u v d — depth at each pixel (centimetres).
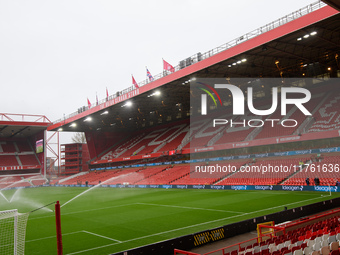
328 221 1314
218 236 1407
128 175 6219
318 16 2406
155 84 4144
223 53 3241
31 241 1599
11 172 8144
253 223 1548
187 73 3691
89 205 3133
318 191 2972
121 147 7488
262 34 2858
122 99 4731
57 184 7750
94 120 6656
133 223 1961
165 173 5484
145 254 1146
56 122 7375
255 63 3709
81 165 8375
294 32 2619
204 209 2356
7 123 7181
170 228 1745
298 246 877
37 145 8581
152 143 6569
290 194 2931
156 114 6712
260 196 2947
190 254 1002
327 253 823
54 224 2102
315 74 4284
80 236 1670
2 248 1443
